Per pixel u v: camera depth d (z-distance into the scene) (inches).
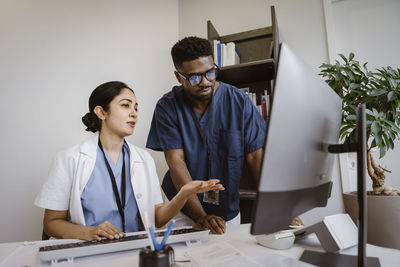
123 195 46.9
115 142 48.2
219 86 53.9
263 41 83.2
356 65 54.2
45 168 78.9
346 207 46.9
